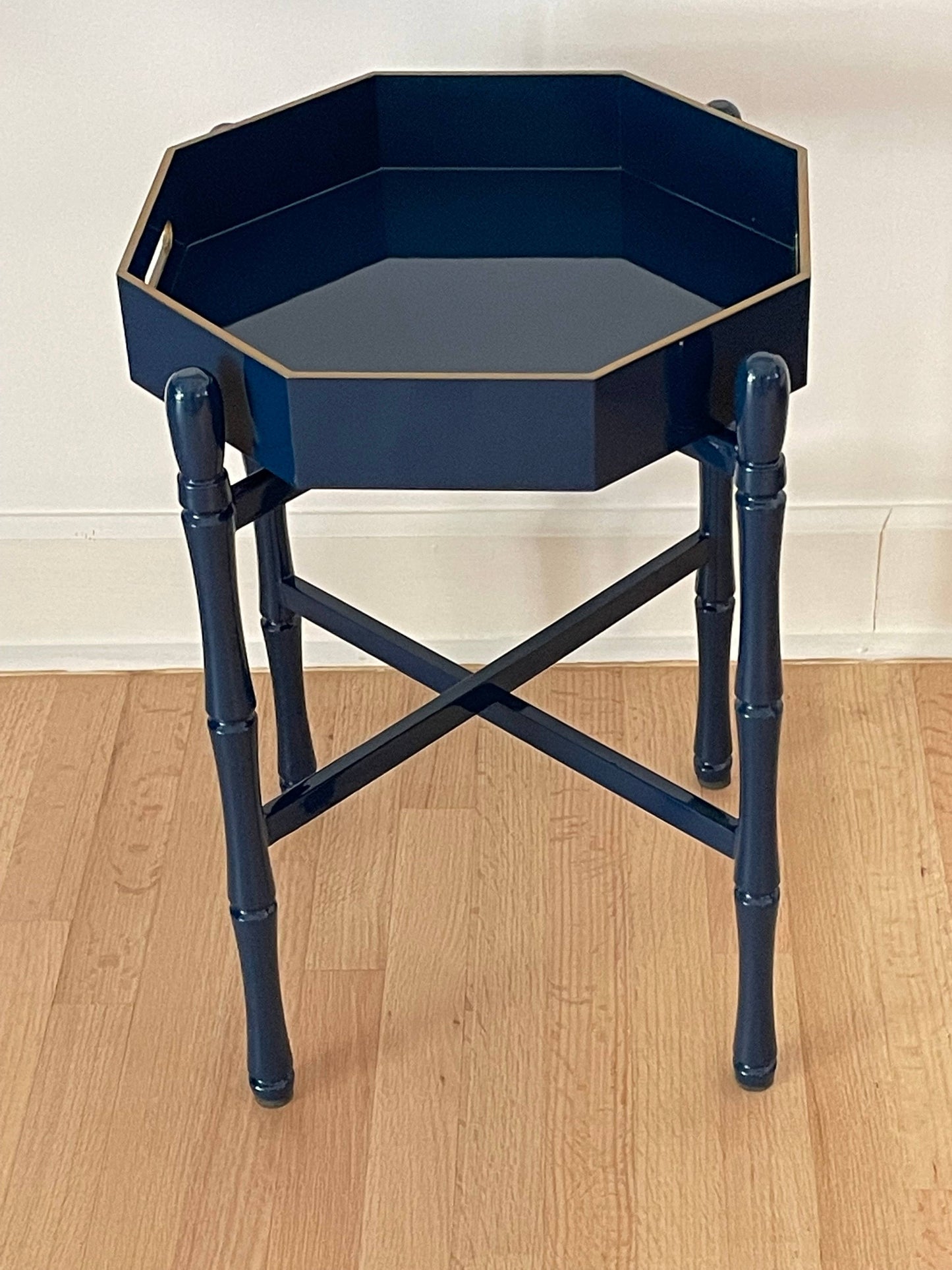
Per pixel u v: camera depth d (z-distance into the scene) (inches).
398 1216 51.6
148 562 70.3
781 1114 53.8
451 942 60.1
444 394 41.5
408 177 54.1
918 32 57.5
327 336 46.6
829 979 58.1
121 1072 56.2
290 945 60.3
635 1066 55.6
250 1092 55.5
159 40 58.7
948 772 65.7
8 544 69.8
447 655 72.1
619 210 51.9
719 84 59.4
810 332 63.4
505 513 68.2
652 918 60.6
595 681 70.8
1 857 64.1
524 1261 50.2
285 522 58.6
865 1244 50.1
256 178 51.8
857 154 60.1
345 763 52.4
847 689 69.7
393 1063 56.1
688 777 66.2
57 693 71.5
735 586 65.6
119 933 61.1
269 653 62.3
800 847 62.8
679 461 66.6
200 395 42.7
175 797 66.4
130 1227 51.7
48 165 61.0
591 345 45.8
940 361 64.2
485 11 58.3
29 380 65.8
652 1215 51.2
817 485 67.5
